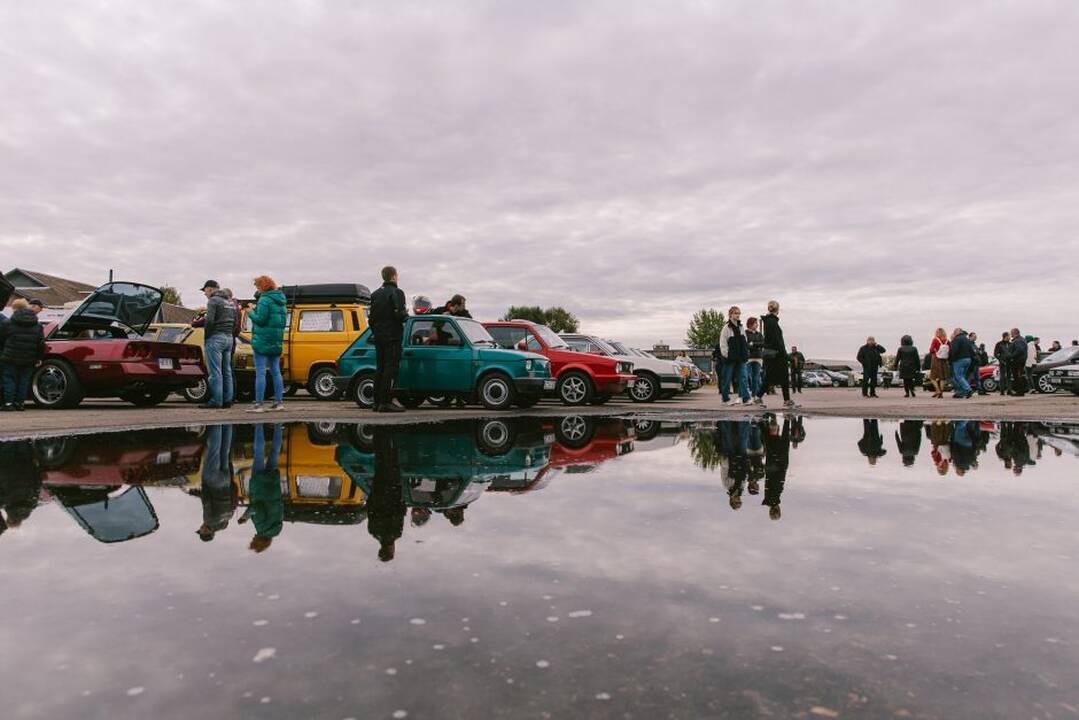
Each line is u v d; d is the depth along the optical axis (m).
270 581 1.75
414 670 1.25
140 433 5.67
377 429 6.13
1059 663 1.29
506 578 1.78
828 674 1.24
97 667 1.26
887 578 1.78
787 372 10.84
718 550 2.05
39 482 3.28
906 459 4.06
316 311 13.39
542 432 5.91
